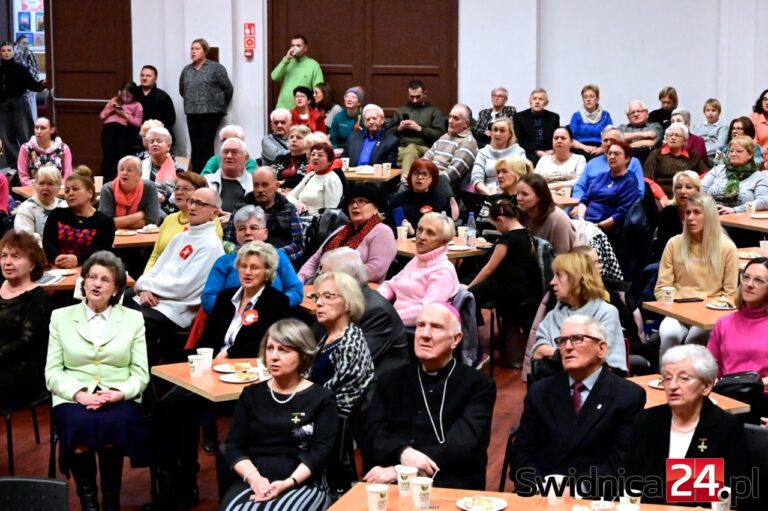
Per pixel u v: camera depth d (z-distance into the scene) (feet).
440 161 32.65
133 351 17.38
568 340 13.97
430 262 20.75
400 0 41.98
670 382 13.05
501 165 26.48
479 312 22.98
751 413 16.39
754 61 40.01
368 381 16.11
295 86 41.45
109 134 41.29
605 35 41.24
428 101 42.27
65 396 16.79
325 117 40.68
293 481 14.26
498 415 21.13
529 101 41.16
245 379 16.17
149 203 27.12
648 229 25.67
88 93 43.70
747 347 17.67
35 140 34.88
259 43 42.14
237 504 14.03
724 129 38.06
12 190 33.17
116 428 16.35
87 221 23.29
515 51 41.11
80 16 43.34
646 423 13.38
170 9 42.47
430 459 14.24
